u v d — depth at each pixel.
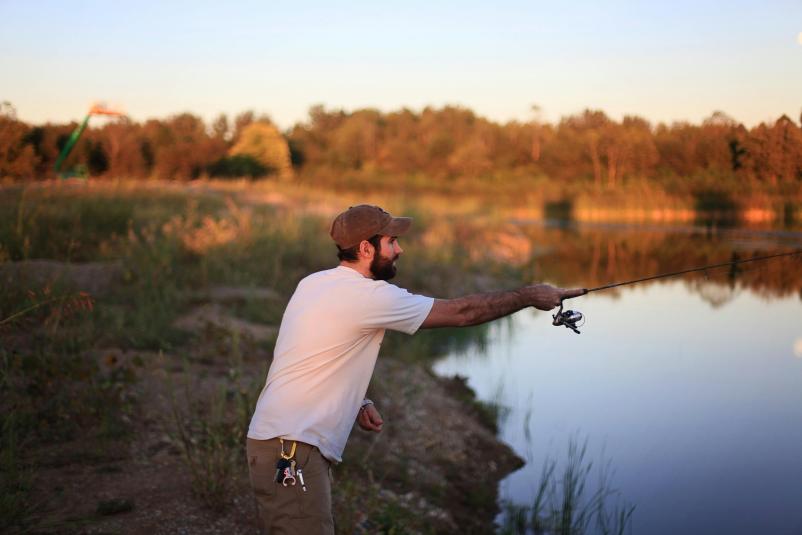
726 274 8.07
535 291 2.75
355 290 2.70
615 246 19.00
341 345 2.68
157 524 3.60
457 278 13.98
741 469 4.88
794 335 6.52
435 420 6.40
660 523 4.55
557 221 29.33
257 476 2.66
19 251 8.13
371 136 55.94
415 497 4.91
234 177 31.70
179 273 9.03
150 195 14.00
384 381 6.92
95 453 4.24
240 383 5.55
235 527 3.73
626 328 9.52
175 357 6.12
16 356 4.76
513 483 5.52
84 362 5.27
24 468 3.95
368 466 5.08
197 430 4.71
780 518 4.32
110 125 32.75
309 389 2.66
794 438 5.05
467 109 66.62
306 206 17.06
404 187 36.03
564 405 6.95
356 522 4.20
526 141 46.91
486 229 19.83
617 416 6.32
